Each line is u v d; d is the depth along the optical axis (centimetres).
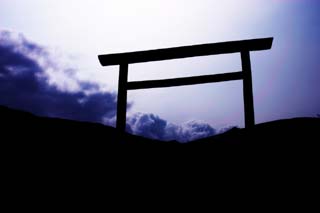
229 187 284
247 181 286
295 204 236
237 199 257
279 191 261
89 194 271
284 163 329
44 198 254
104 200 262
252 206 241
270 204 241
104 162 333
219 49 327
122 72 345
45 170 321
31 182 284
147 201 267
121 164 313
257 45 324
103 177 305
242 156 315
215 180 311
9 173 296
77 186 286
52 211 231
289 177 290
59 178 302
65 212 231
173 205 258
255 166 298
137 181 314
